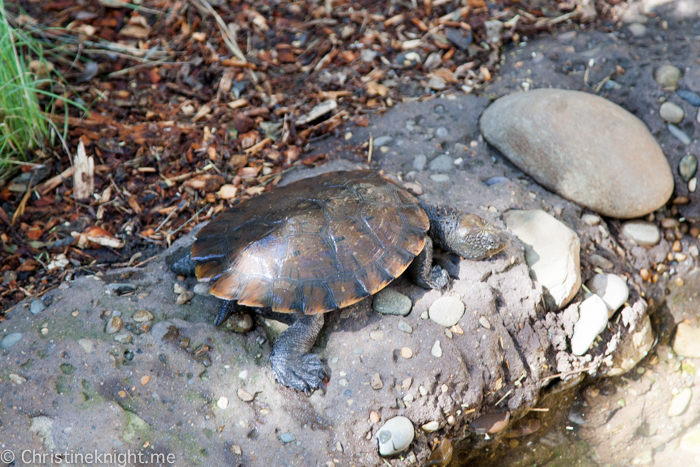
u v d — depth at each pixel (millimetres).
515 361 1990
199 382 1945
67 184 2133
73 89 2240
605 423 2061
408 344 1966
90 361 1942
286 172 2148
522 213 2070
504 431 2016
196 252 1974
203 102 2240
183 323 1975
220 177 2141
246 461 1920
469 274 2008
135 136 2182
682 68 2207
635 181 2109
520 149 2131
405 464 1939
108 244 2076
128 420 1923
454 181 2121
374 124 2205
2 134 2141
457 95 2238
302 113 2219
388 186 2010
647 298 2107
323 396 1944
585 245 2094
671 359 2100
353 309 1983
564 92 2160
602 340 2039
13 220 2094
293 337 1946
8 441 1908
